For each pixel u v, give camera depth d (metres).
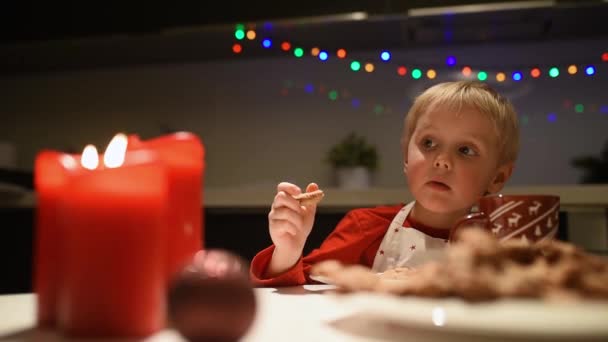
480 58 2.20
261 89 2.38
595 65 2.11
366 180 2.15
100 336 0.31
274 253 0.72
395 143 2.24
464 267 0.33
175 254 0.38
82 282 0.31
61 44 2.12
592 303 0.29
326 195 1.77
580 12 1.81
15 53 2.26
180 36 2.04
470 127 0.90
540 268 0.34
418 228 0.94
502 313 0.28
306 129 2.33
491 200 0.52
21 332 0.35
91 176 0.31
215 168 2.39
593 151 2.09
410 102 2.25
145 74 2.48
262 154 2.36
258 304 0.31
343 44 2.19
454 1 1.82
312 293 0.59
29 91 2.57
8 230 1.96
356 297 0.35
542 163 2.12
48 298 0.36
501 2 1.78
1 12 2.12
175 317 0.29
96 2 2.06
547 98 2.14
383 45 2.21
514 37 2.11
